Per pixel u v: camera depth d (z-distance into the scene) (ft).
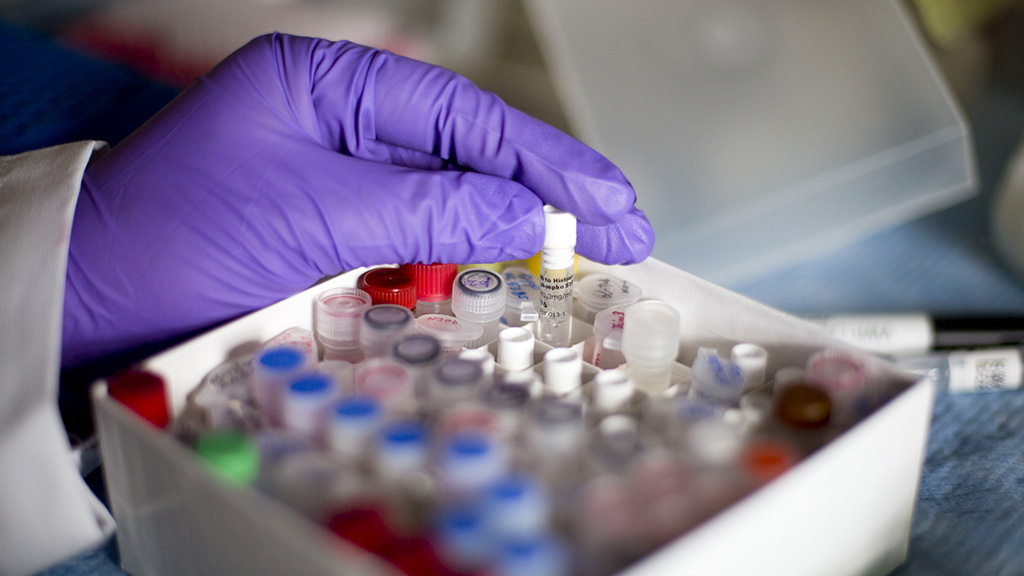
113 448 2.27
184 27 6.20
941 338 3.85
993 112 6.60
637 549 2.11
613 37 4.23
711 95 4.33
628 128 4.22
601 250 3.14
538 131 3.05
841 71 4.54
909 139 4.68
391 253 2.96
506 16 6.02
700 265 4.33
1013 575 2.56
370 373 2.56
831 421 2.50
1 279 2.45
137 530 2.36
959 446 3.24
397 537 2.04
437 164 3.29
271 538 1.82
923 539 2.72
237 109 3.03
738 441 2.36
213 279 2.79
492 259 3.09
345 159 3.01
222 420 2.41
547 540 1.99
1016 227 4.45
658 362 2.75
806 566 2.13
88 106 5.21
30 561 2.35
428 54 5.97
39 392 2.21
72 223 2.81
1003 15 7.30
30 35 6.46
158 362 2.49
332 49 3.23
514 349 2.83
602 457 2.32
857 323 3.92
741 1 4.33
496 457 2.19
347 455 2.34
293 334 2.81
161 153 2.95
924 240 5.05
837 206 4.60
